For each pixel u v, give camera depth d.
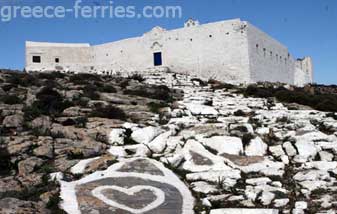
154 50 73.19
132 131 28.91
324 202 18.98
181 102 41.22
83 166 23.12
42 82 43.78
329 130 31.70
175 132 28.95
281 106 42.16
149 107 36.91
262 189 20.12
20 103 34.59
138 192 20.27
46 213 17.92
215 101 42.84
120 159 24.55
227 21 66.31
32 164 22.94
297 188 20.81
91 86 42.59
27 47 79.56
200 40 68.69
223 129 29.06
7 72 49.25
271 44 74.94
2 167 23.56
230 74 65.50
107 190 20.41
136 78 57.25
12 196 19.28
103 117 31.73
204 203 19.00
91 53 81.44
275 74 75.75
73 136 27.75
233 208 18.30
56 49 80.75
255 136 27.05
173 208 18.75
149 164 23.84
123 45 77.06
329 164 23.70
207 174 22.11
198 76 67.94
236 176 21.88
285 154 25.50
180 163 23.95
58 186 20.66
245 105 41.44
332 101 43.34
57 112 32.34
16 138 26.23
